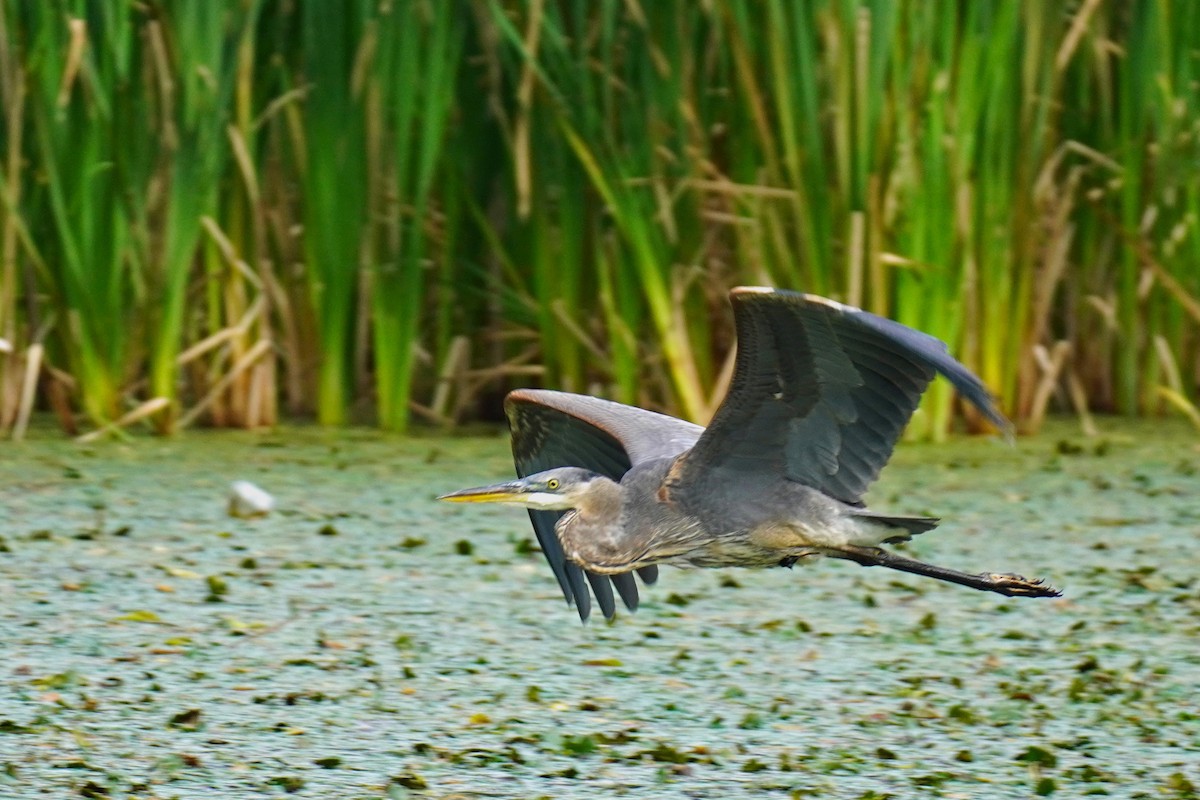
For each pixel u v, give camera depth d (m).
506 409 8.80
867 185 13.78
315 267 14.59
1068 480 13.82
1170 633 9.88
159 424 14.68
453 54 13.82
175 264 14.12
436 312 15.55
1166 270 15.55
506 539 11.95
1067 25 15.27
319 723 8.06
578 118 13.72
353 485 13.27
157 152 14.12
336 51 13.90
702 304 14.40
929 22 13.70
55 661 8.91
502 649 9.41
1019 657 9.42
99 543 11.41
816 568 11.67
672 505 7.70
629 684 8.84
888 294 14.12
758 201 13.98
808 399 7.29
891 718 8.33
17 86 13.66
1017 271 14.93
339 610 10.06
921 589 10.99
